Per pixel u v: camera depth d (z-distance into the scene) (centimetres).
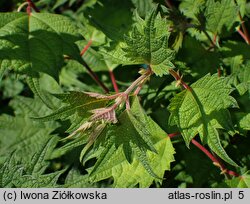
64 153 80
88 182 75
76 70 87
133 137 64
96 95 65
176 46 77
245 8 82
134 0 84
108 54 72
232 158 76
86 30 84
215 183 76
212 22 78
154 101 79
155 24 65
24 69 72
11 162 74
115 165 71
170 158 72
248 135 77
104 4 85
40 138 83
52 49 75
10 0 92
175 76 69
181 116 69
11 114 85
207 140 69
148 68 67
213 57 78
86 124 64
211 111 69
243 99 72
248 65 74
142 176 71
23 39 74
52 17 77
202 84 69
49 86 85
